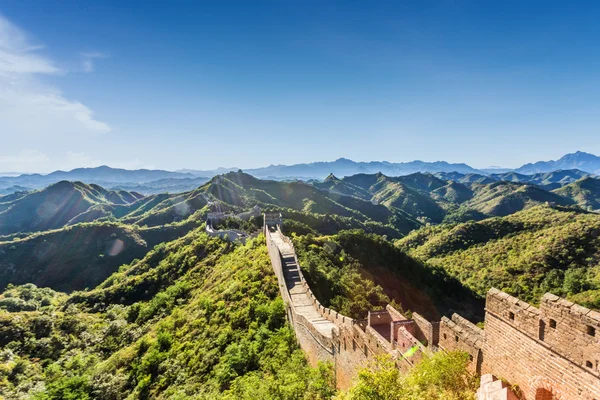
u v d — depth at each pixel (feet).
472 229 432.66
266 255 190.39
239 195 587.68
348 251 239.30
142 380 130.52
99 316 239.30
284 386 79.20
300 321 106.42
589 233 317.83
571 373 30.89
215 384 102.89
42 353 196.85
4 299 282.15
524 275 294.87
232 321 134.82
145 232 437.58
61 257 401.90
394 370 46.96
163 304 216.33
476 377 43.57
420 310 205.05
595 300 212.43
